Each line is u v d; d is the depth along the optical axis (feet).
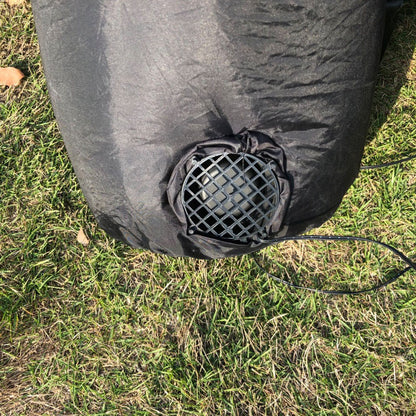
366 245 5.48
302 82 3.94
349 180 4.63
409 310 5.25
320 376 5.08
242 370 5.10
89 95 3.99
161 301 5.35
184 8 3.61
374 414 4.96
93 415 4.99
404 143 5.75
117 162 4.04
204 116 3.86
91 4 3.82
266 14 3.68
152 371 5.12
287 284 5.38
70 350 5.24
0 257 5.57
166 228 4.20
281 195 4.15
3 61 6.37
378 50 4.26
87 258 5.54
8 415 5.06
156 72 3.74
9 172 5.87
